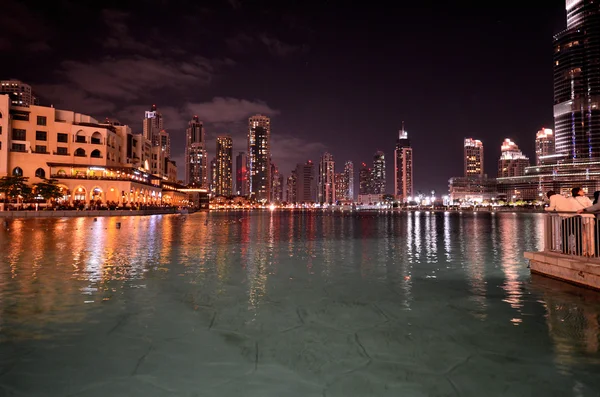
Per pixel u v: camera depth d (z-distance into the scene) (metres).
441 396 5.46
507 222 74.44
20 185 83.44
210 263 17.66
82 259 18.39
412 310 9.72
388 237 34.75
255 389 5.65
